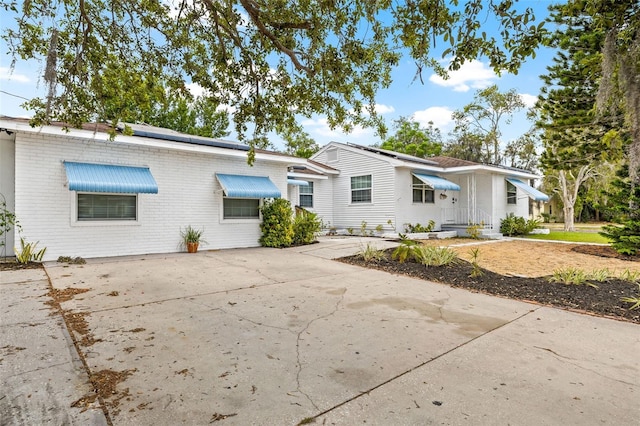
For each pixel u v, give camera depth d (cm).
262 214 1287
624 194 1123
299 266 868
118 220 980
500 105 3136
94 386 281
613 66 581
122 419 238
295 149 3353
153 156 1041
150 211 1036
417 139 3728
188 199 1115
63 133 850
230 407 257
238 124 695
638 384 305
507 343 396
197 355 346
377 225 1770
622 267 916
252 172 1262
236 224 1226
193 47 643
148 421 237
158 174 1051
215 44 637
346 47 535
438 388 291
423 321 468
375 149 1886
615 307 540
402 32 437
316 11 524
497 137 3256
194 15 566
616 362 350
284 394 277
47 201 866
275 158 1273
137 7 575
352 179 1917
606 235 1160
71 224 899
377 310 514
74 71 575
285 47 579
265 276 744
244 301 548
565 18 1070
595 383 305
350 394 279
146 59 619
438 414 253
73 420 235
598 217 3947
